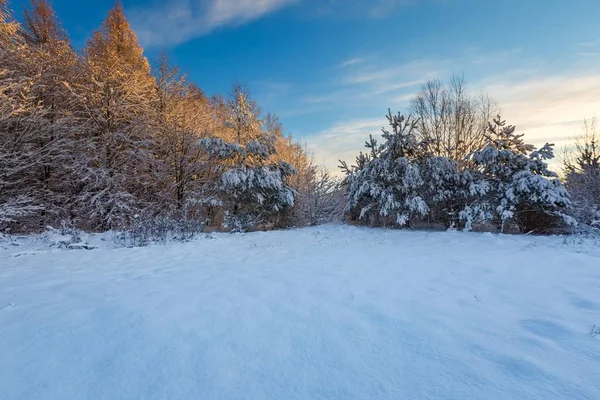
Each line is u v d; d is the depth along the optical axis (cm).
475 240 843
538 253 633
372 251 720
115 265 600
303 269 541
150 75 1634
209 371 245
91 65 1354
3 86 1066
